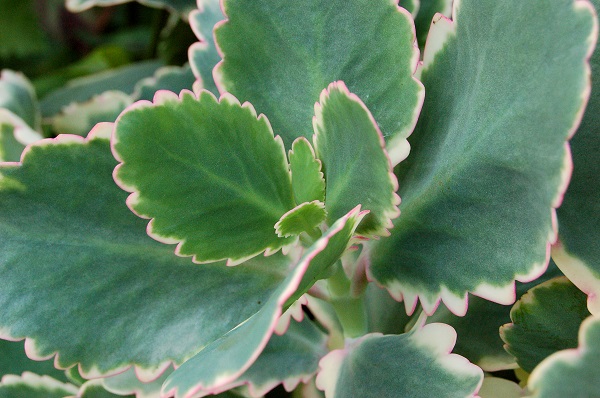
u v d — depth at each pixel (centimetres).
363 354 23
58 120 37
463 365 22
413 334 23
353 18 23
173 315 24
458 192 22
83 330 23
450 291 22
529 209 20
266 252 23
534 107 20
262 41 24
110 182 23
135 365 24
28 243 23
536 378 19
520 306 23
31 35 52
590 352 19
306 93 24
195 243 23
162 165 22
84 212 23
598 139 21
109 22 53
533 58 20
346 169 22
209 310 24
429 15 29
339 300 24
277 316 19
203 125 22
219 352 20
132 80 40
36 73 52
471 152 21
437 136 23
